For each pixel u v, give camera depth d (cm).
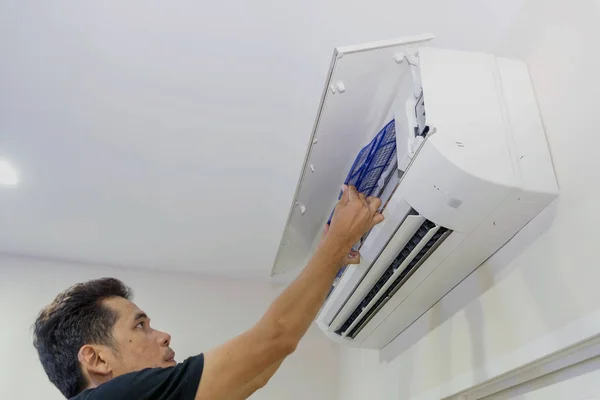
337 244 84
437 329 141
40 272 253
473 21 118
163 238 231
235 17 122
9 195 201
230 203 200
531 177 90
